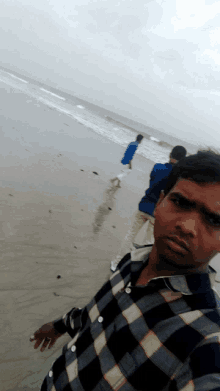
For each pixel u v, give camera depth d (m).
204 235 0.52
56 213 4.15
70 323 1.02
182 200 0.55
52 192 4.88
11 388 1.67
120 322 0.65
